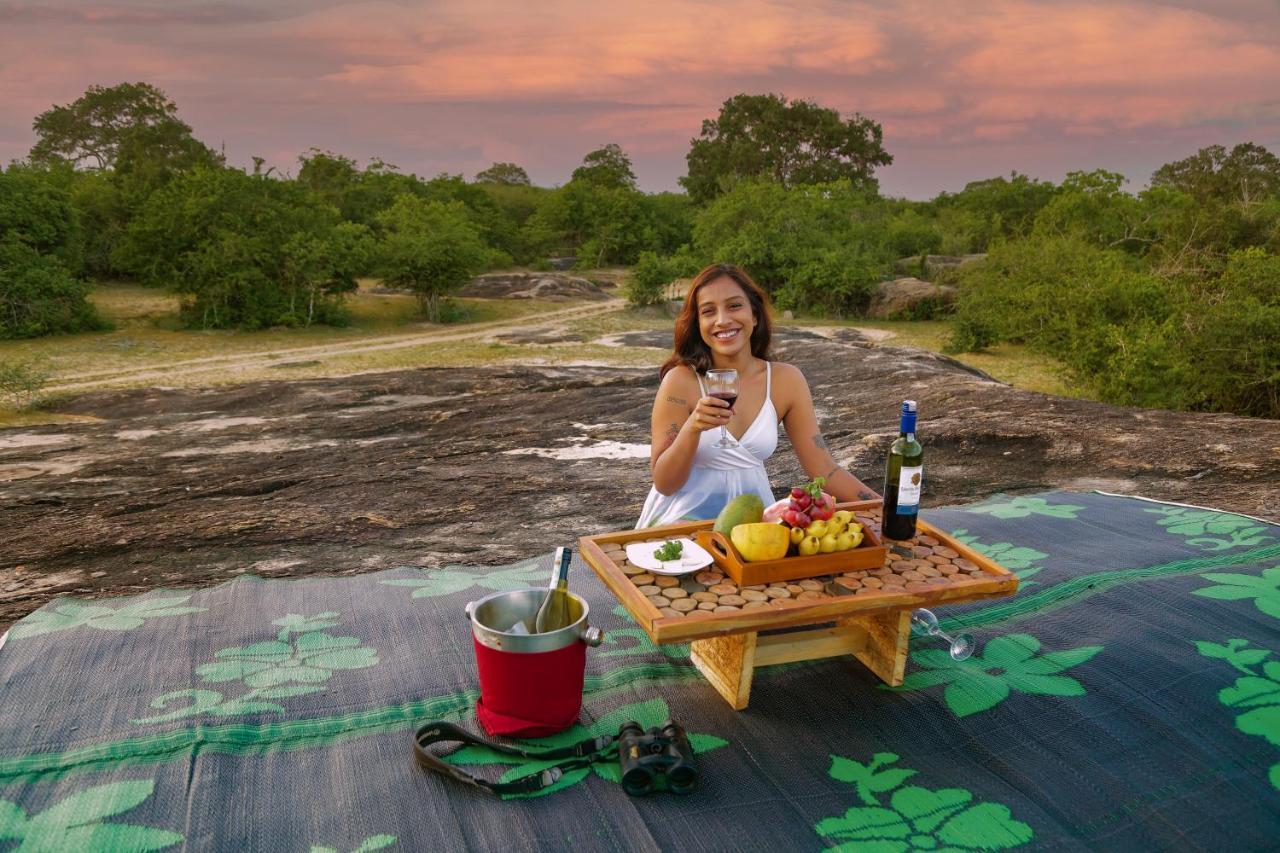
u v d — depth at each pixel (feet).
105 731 8.68
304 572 15.72
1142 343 52.54
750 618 7.78
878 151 260.62
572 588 12.97
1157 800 7.60
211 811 7.50
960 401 29.50
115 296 127.44
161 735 8.58
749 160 249.14
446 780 7.96
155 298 126.11
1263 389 51.21
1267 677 9.37
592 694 9.53
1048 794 7.73
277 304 106.32
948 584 8.47
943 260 136.26
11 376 54.44
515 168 356.38
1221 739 8.39
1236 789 7.70
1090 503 16.66
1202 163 194.18
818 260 128.16
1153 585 11.81
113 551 17.80
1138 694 9.19
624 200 219.41
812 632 9.76
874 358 41.45
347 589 13.01
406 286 114.62
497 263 185.68
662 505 11.03
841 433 27.12
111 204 141.49
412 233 115.24
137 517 20.72
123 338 94.79
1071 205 133.28
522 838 7.21
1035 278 90.99
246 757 8.32
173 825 7.32
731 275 10.75
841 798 7.73
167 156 232.53
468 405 39.29
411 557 16.53
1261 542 13.71
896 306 120.06
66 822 7.32
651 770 7.73
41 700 9.34
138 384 66.85
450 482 24.30
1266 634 10.34
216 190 105.60
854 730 8.79
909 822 7.39
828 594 8.30
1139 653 9.96
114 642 10.91
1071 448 22.88
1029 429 24.61
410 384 48.62
